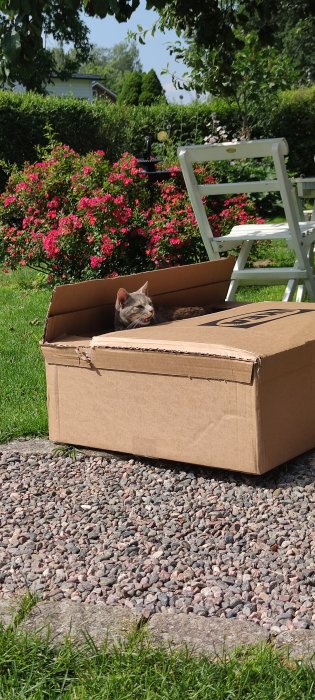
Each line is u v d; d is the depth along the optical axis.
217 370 2.60
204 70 6.93
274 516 2.51
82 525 2.51
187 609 2.16
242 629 2.09
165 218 5.38
